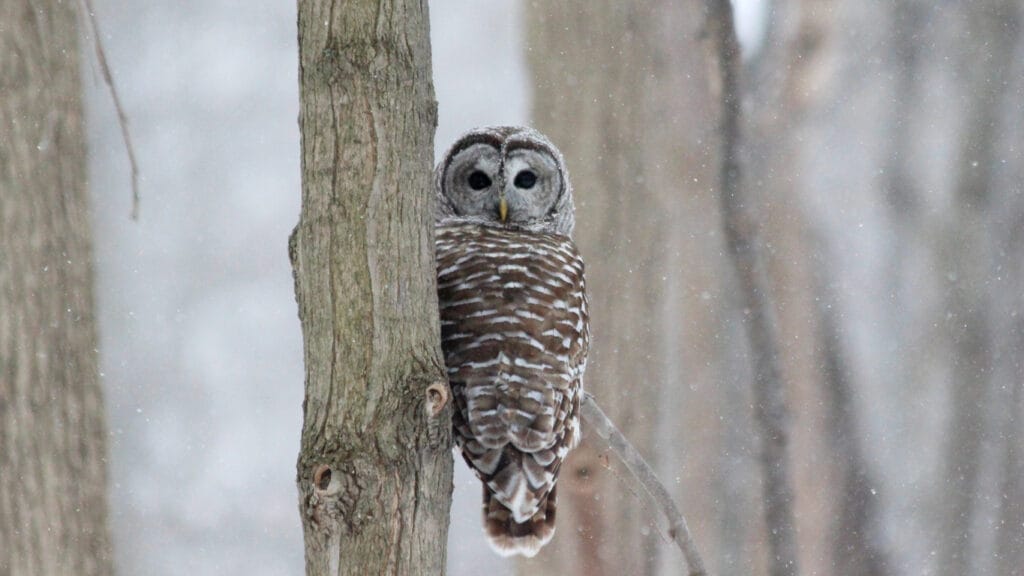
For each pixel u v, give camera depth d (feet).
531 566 42.55
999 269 58.85
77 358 34.86
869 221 57.57
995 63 59.26
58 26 34.32
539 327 23.38
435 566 16.88
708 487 47.19
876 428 56.39
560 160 30.60
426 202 17.44
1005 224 58.75
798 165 55.11
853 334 56.39
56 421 34.53
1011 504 57.57
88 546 34.81
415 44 17.37
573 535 41.96
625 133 44.11
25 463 34.17
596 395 44.42
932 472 57.21
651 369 44.60
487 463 22.61
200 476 81.82
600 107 43.98
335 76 17.03
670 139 44.70
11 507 34.12
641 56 44.42
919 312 57.93
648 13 44.52
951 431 57.52
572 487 42.09
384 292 16.96
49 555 34.32
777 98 55.06
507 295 23.49
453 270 23.95
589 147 43.96
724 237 46.47
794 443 53.52
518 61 47.50
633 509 41.91
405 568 16.53
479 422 22.56
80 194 35.06
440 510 17.02
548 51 44.42
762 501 48.29
